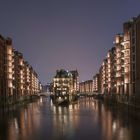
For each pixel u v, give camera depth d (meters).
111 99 190.50
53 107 144.62
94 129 63.81
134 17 137.88
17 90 191.38
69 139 52.31
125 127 65.38
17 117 90.75
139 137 52.75
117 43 161.75
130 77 133.00
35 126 69.38
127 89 138.00
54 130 62.84
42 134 57.59
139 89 118.38
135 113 95.88
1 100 135.25
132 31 130.88
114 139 51.38
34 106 153.38
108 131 60.50
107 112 107.00
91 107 139.75
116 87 167.25
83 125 70.88
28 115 97.75
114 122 75.12
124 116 88.88
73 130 62.81
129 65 136.25
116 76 167.25
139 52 121.06
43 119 85.12
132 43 130.88
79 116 94.00
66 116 94.44
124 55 140.75
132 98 123.62
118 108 123.19
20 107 142.75
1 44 144.75
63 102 182.25
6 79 151.75
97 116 92.94
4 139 52.19
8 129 64.38
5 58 152.50
